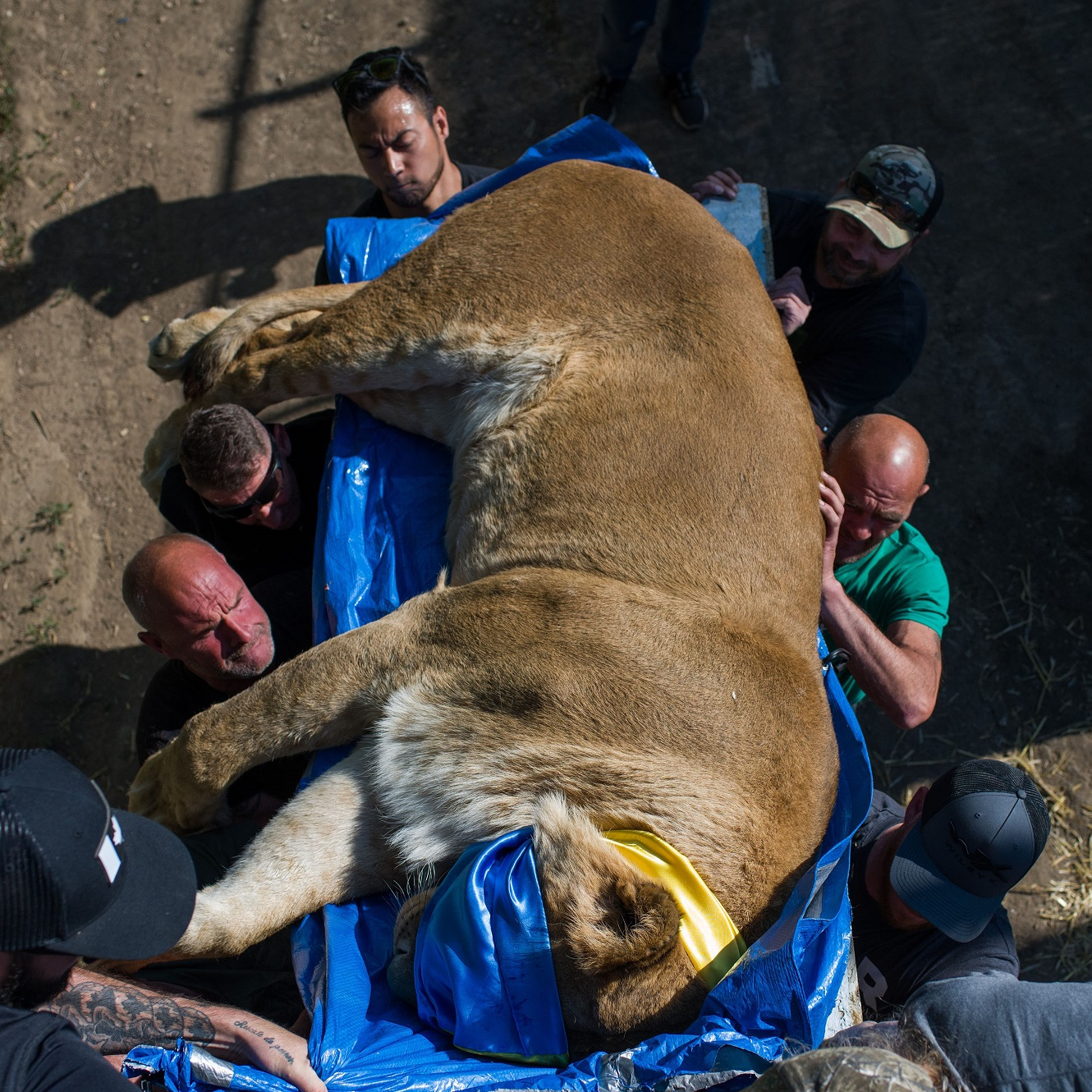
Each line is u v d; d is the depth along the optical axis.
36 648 4.45
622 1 4.45
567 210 2.88
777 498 2.60
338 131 5.18
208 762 2.51
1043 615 4.45
